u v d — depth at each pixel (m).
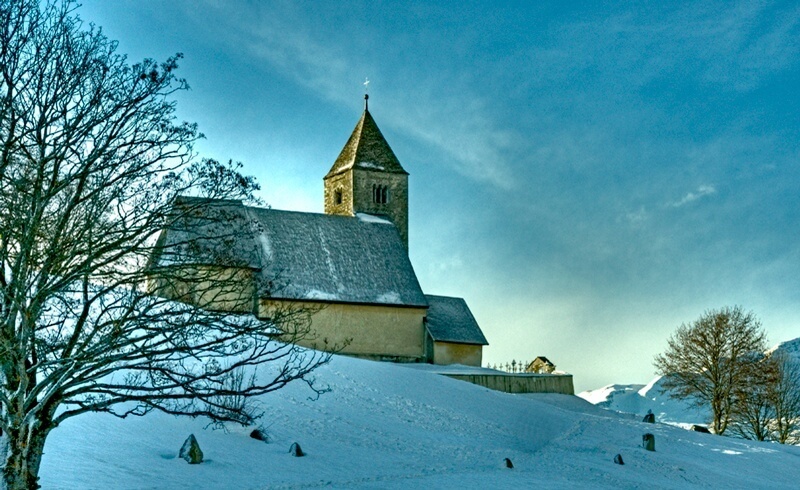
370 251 71.06
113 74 18.67
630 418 60.25
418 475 32.19
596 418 50.19
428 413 44.94
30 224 17.50
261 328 20.41
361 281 68.00
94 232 18.70
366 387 47.09
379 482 30.09
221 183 19.67
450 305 74.06
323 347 64.62
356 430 38.72
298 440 35.06
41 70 17.86
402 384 49.28
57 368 18.02
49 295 17.83
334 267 68.06
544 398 62.12
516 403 51.19
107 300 20.27
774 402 74.75
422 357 68.50
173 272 19.83
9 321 17.34
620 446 42.72
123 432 31.27
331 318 65.44
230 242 20.86
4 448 17.42
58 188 17.77
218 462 29.61
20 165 18.31
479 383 60.62
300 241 69.06
